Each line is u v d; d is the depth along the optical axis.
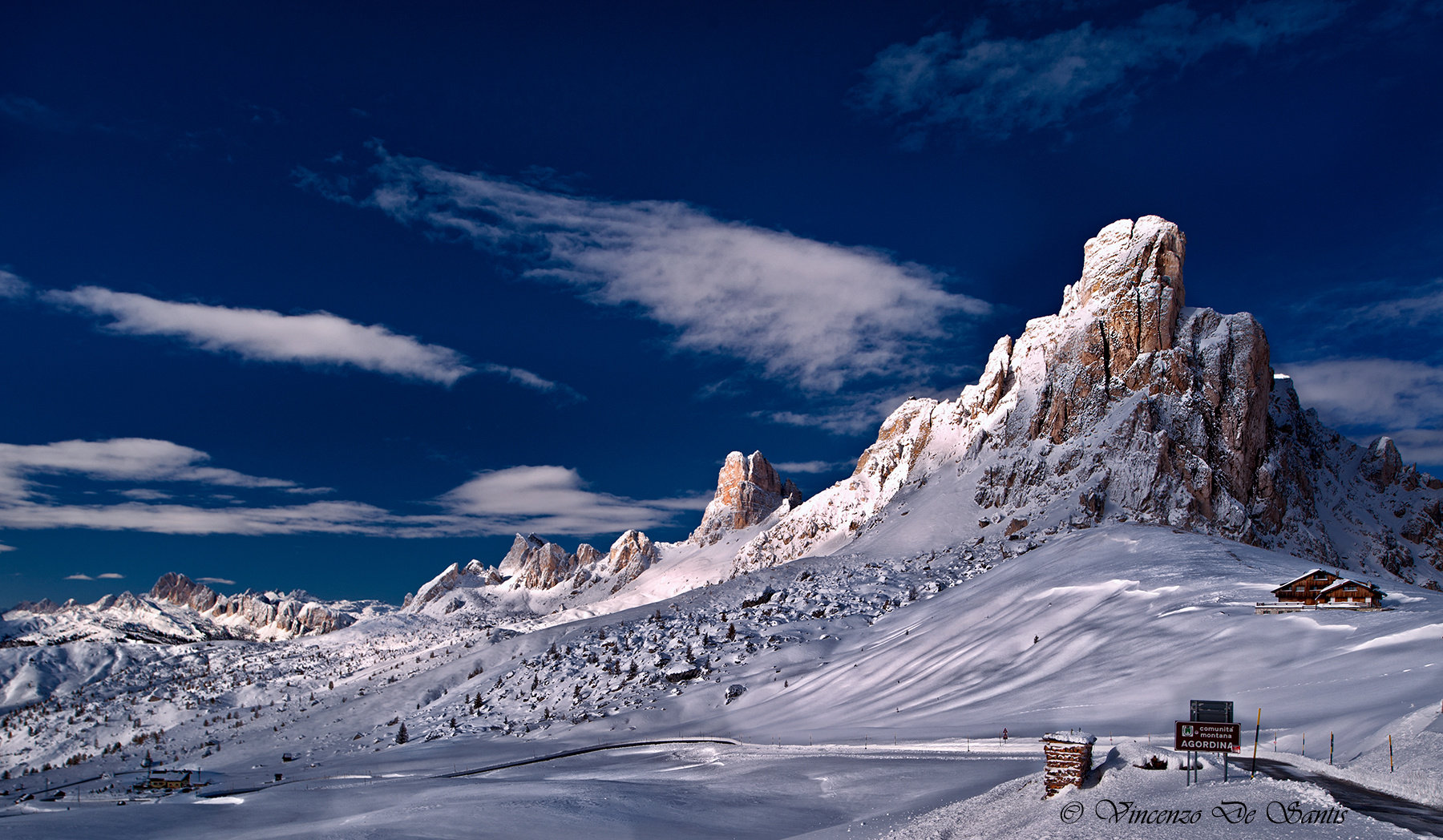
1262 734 57.06
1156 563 155.25
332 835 63.75
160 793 149.62
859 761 88.25
